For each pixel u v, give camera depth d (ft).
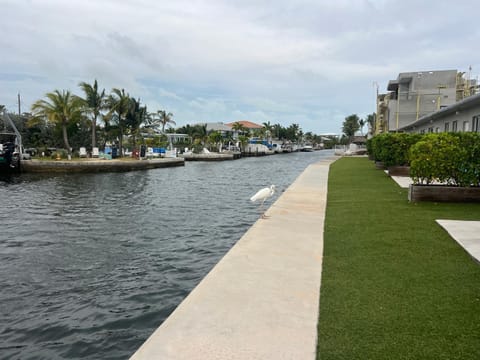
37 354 15.06
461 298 13.20
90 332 16.71
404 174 62.28
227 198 59.52
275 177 103.30
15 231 36.63
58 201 57.98
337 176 66.80
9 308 19.24
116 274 23.93
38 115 146.51
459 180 34.60
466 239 20.89
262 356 9.95
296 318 12.07
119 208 50.31
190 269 24.68
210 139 261.85
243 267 17.22
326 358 9.73
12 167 115.65
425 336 10.68
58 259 27.30
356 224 25.95
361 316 12.01
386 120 176.86
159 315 18.19
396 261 17.52
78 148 189.88
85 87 151.53
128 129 173.78
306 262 17.88
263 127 395.14
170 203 54.39
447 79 137.69
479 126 56.44
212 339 10.89
